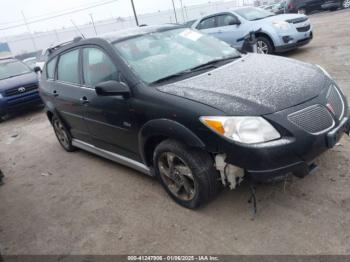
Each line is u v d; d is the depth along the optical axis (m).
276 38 8.52
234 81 3.04
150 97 3.10
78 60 4.25
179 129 2.84
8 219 3.86
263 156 2.51
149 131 3.16
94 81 3.92
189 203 3.16
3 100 8.75
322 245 2.48
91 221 3.42
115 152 4.11
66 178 4.58
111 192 3.89
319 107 2.76
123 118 3.47
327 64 7.37
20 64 10.41
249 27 8.95
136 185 3.91
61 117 4.98
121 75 3.44
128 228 3.17
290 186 3.22
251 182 2.80
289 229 2.70
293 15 9.08
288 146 2.54
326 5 17.94
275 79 3.00
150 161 3.55
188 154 2.89
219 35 9.77
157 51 3.71
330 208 2.83
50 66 5.14
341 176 3.21
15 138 7.30
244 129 2.55
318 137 2.65
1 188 4.77
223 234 2.81
